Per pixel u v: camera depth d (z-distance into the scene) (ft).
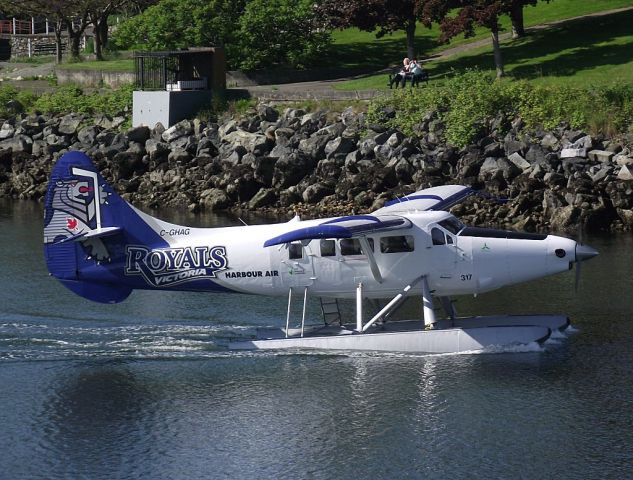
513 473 172.76
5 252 364.58
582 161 431.84
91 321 269.03
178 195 496.64
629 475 170.60
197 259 240.73
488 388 209.77
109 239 242.99
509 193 428.56
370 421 195.42
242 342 242.78
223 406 205.26
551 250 231.50
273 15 653.71
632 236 381.19
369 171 461.78
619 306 274.36
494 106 483.10
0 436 192.65
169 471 177.06
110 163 544.62
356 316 258.78
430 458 179.11
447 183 450.30
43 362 234.38
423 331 234.38
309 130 516.32
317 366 227.20
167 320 270.05
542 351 232.73
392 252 234.58
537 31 647.56
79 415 202.39
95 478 175.11
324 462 178.91
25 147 569.23
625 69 515.09
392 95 517.14
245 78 646.33
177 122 571.69
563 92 479.41
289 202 471.21
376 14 579.07
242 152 506.48
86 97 641.40
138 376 224.12
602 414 195.00
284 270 238.89
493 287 235.61
